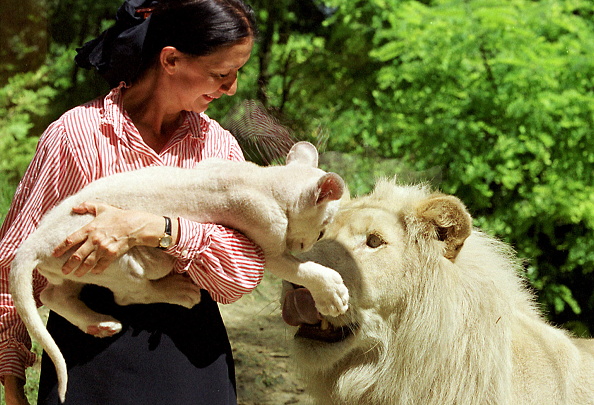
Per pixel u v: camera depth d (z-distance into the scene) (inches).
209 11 87.9
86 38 515.2
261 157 121.3
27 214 87.2
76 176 88.5
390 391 117.2
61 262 82.2
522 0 282.4
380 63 386.3
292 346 119.6
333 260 114.3
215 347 93.7
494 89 269.4
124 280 84.3
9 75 402.0
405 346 116.6
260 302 283.4
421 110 287.1
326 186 87.1
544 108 258.5
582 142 261.9
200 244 84.0
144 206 86.0
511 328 121.1
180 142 95.7
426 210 118.3
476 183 263.7
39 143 89.8
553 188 257.8
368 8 378.9
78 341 87.7
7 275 90.3
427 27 283.4
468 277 118.7
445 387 115.0
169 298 87.4
